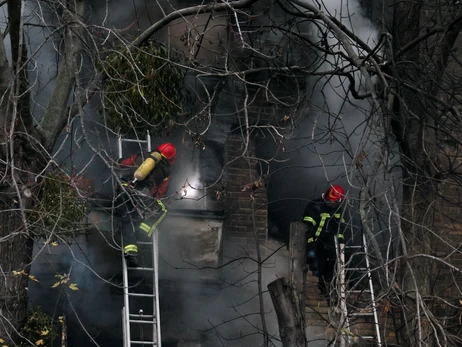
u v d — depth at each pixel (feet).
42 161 40.55
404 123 38.81
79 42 41.93
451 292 60.49
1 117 39.04
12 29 38.06
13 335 40.32
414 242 48.39
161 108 42.57
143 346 58.03
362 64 35.81
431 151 47.80
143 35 42.04
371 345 58.03
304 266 44.39
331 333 59.82
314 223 56.65
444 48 48.08
